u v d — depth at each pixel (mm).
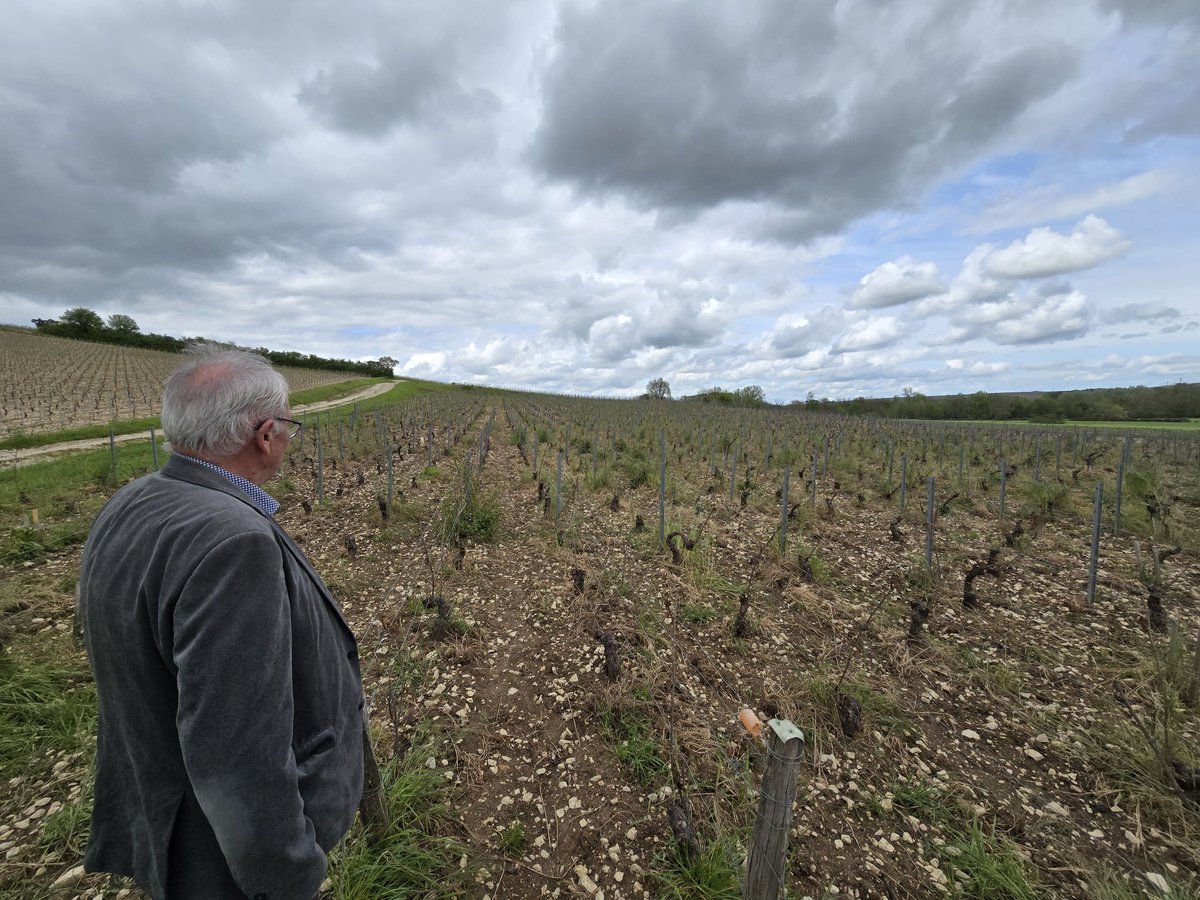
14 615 5293
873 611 5414
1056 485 10438
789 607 5762
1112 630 5238
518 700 4145
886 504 10055
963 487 11070
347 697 1618
